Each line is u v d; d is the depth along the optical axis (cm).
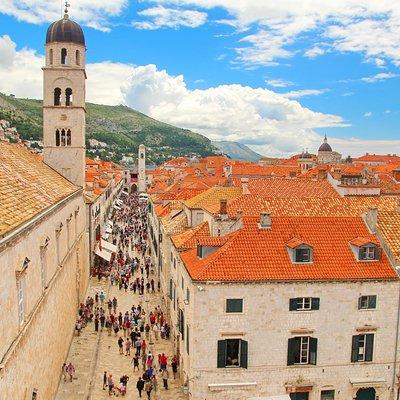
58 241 4141
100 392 3938
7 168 3656
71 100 6981
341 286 3578
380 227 4000
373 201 5450
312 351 3591
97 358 4644
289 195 6638
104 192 11088
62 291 4294
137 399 3847
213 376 3500
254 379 3541
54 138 6938
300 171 13100
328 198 5400
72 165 6969
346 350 3625
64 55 6900
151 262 8462
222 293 3453
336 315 3591
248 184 6894
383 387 3672
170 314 5250
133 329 5347
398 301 3656
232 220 4378
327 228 3975
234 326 3488
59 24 6850
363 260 3738
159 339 5172
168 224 6175
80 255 6147
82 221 6525
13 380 2377
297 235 3866
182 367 4103
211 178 12300
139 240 10431
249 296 3481
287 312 3528
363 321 3631
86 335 5231
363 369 3656
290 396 3600
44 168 5797
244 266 3553
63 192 4822
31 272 2914
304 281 3512
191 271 3666
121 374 4334
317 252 3753
